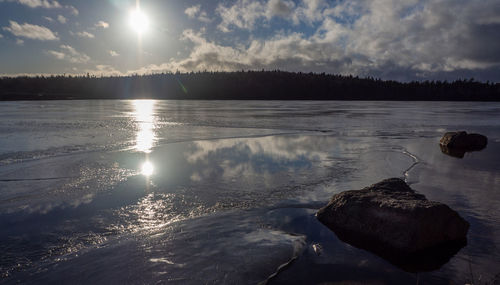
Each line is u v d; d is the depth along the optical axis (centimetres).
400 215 407
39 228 452
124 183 681
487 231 438
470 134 1240
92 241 412
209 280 326
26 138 1354
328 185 672
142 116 2772
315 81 15250
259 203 561
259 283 321
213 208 535
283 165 859
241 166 846
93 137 1391
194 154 1011
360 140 1353
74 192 619
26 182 688
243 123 2136
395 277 332
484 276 330
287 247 398
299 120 2427
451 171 798
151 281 323
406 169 820
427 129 1858
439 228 401
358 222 443
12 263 358
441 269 346
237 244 404
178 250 388
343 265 356
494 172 787
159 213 511
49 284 319
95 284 318
